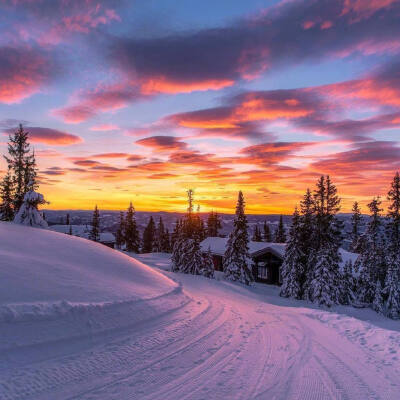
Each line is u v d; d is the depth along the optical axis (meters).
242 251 37.25
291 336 9.99
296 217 33.62
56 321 7.45
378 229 34.84
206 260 37.97
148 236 92.25
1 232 14.69
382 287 30.61
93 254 15.53
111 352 6.95
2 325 6.52
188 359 7.11
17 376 5.34
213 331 9.80
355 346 8.92
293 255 31.92
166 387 5.61
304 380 6.21
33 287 8.55
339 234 32.56
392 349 8.41
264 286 38.28
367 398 5.49
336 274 28.75
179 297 14.12
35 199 23.36
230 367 6.77
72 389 5.25
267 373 6.53
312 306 26.23
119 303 9.79
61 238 17.11
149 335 8.47
